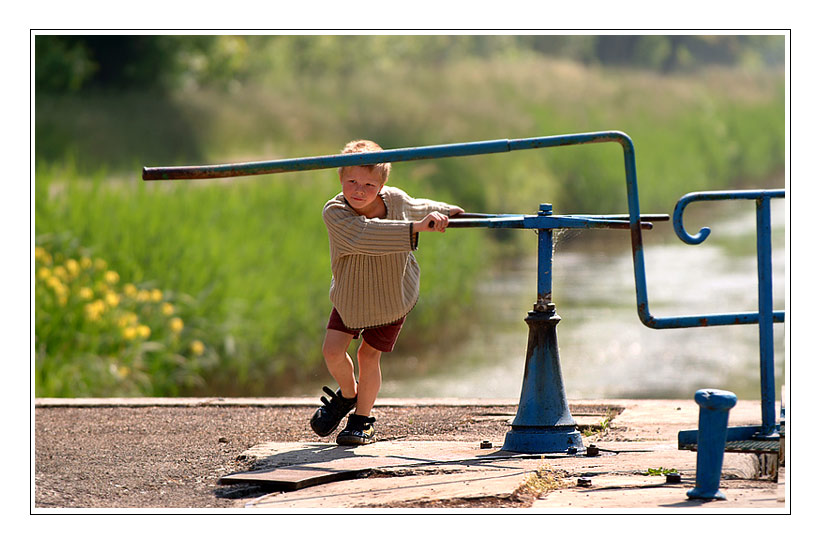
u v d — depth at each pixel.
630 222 9.85
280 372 23.23
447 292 29.75
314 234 29.55
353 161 9.41
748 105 76.12
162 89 65.12
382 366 25.00
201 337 21.94
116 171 47.75
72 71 61.09
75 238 22.52
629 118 64.38
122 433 12.66
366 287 10.80
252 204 30.50
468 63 77.88
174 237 24.55
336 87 66.81
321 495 9.04
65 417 13.99
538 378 10.91
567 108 64.31
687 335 27.64
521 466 9.90
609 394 21.52
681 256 40.59
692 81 82.00
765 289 9.84
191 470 10.42
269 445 11.47
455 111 58.62
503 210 46.25
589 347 26.25
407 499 8.65
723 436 8.55
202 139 56.12
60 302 19.44
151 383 20.33
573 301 32.41
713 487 8.60
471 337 28.08
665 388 22.00
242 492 9.41
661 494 8.79
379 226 10.23
